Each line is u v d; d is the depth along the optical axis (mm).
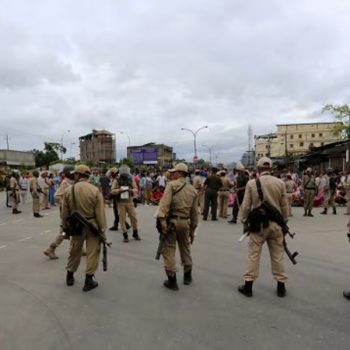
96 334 4051
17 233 10523
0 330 4164
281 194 5254
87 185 5586
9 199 18484
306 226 11492
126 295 5277
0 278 6098
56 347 3770
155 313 4625
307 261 7121
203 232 10500
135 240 9273
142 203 19891
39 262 7156
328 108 37719
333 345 3807
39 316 4539
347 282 5855
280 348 3742
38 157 89750
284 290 5223
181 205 5602
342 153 27516
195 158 46000
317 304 4930
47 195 17188
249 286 5227
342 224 11914
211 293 5352
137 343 3842
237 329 4172
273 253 5266
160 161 112500
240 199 12164
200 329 4172
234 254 7742
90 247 5512
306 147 103500
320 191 15828
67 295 5277
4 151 63094
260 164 5352
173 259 5547
